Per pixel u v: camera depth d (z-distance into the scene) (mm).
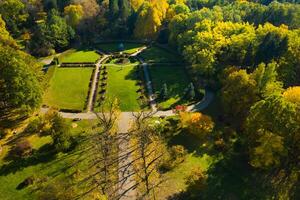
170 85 124500
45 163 86062
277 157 79125
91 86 123312
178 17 154500
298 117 77500
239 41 123625
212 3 182750
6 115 102312
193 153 90625
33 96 97375
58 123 89875
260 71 97250
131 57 148250
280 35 120188
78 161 86312
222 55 126000
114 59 146625
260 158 80125
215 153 91000
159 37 164000
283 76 109188
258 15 155500
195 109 110625
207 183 81625
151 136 89750
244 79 98438
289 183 80375
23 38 163000
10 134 95750
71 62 142125
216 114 108125
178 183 80688
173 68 138125
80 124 101750
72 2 177500
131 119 104250
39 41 149625
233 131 97750
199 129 91938
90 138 94312
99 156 85875
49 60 145500
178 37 146500
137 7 186125
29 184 80250
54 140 89750
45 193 77188
